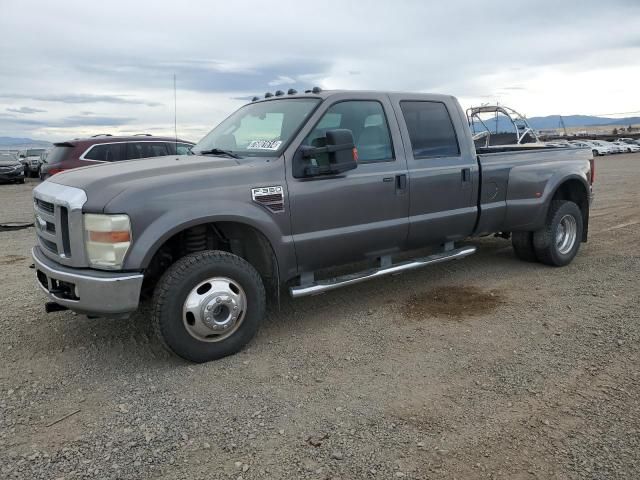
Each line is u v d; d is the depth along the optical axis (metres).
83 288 3.54
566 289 5.46
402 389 3.47
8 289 5.77
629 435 2.90
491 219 5.73
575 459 2.72
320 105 4.53
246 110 5.29
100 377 3.70
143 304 5.07
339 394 3.42
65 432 3.02
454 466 2.68
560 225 6.33
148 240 3.58
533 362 3.81
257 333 4.47
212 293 3.82
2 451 2.84
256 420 3.13
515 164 5.90
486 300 5.18
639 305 4.89
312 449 2.84
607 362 3.78
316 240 4.39
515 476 2.60
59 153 11.20
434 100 5.38
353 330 4.50
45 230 4.02
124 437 2.97
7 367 3.85
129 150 11.39
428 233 5.24
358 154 4.71
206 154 4.70
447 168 5.28
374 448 2.83
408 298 5.30
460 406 3.24
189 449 2.85
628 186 16.05
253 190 4.03
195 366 3.86
